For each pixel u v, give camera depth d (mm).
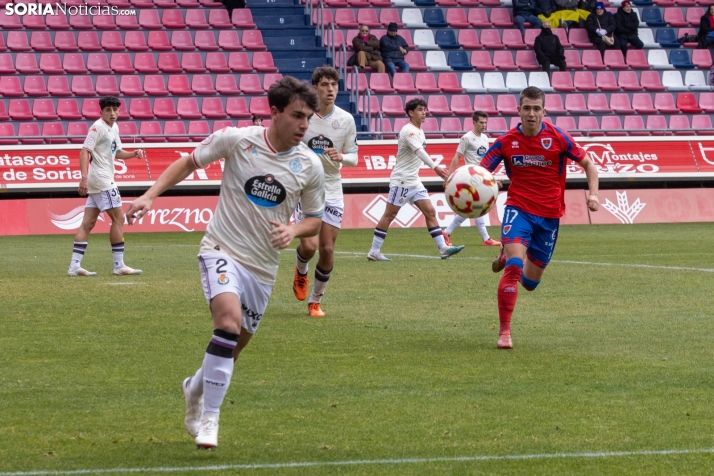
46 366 22750
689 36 97562
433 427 17422
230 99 83312
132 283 39312
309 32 91812
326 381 21266
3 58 83625
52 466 14977
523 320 29750
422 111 47875
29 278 41344
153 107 82188
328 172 30906
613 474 14703
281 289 37812
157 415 18281
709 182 82750
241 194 16594
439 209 75312
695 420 17922
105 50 86438
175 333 27359
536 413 18422
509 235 25547
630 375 21859
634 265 45312
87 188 42094
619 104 91062
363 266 46000
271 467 14977
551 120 87562
